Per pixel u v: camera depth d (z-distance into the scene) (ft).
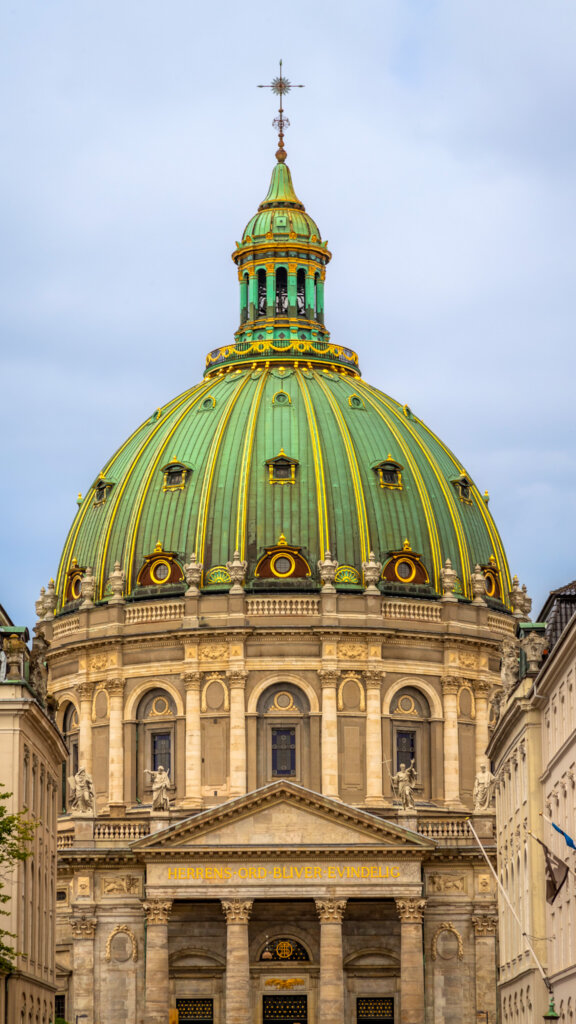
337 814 494.18
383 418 589.32
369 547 563.07
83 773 520.83
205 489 567.59
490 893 506.48
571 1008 329.11
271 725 549.54
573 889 328.08
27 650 370.53
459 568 575.79
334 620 552.00
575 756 325.83
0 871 345.72
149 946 491.31
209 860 494.18
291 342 602.85
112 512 581.12
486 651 568.82
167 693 557.74
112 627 562.66
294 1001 513.04
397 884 494.18
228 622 552.00
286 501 564.30
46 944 394.73
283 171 641.40
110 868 510.58
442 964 504.02
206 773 547.90
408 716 557.33
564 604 381.40
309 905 516.32
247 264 618.85
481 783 513.86
